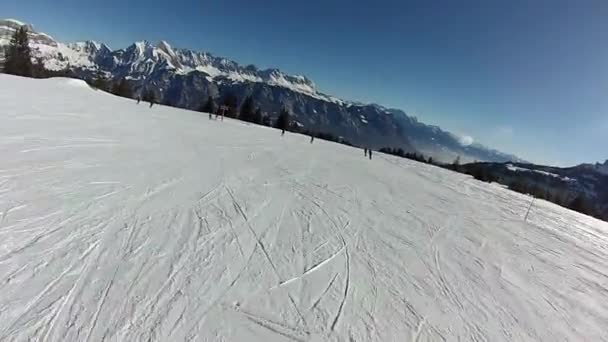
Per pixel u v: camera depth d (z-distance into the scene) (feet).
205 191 28.81
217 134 72.02
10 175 22.95
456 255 26.66
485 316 18.17
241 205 27.30
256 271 17.76
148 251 17.20
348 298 17.11
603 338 18.47
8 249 14.87
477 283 22.17
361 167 69.41
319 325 14.53
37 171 24.80
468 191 68.85
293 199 32.50
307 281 17.93
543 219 54.13
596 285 26.50
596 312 21.47
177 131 61.82
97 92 120.57
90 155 32.22
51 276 13.76
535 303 21.04
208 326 13.00
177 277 15.56
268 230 23.48
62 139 35.86
